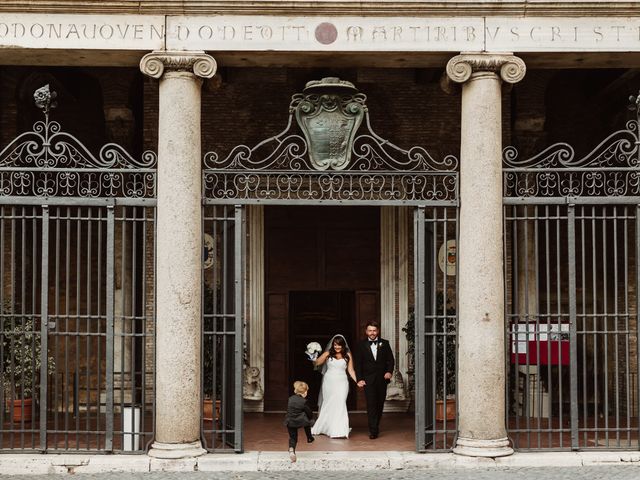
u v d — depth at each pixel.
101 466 10.10
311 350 12.80
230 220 10.96
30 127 15.94
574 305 10.66
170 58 10.38
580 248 16.27
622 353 15.45
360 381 12.39
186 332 10.32
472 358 10.39
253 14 10.44
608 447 10.61
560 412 10.66
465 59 10.44
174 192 10.37
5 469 10.05
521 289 15.59
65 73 15.70
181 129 10.41
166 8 10.38
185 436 10.30
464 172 10.60
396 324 15.63
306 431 11.54
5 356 13.46
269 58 10.77
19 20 10.38
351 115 10.83
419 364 10.73
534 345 14.37
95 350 15.72
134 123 15.95
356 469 10.31
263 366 15.55
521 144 15.76
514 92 16.08
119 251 15.55
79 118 16.23
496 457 10.26
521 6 10.41
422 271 10.77
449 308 14.30
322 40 10.46
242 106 15.57
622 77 14.88
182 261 10.34
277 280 15.96
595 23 10.52
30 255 15.73
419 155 10.81
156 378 10.40
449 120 15.56
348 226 16.06
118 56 10.71
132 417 10.48
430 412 11.24
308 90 10.81
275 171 10.73
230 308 11.25
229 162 15.42
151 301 15.14
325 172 10.71
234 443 10.66
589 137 16.50
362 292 15.96
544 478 9.56
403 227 15.63
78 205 10.52
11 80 15.25
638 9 10.45
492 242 10.45
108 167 11.03
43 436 10.45
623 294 15.59
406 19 10.50
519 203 10.67
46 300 10.49
